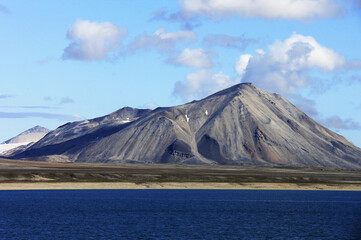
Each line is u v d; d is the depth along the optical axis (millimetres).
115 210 122625
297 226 99062
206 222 102062
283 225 100062
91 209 124500
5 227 92000
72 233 85938
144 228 92438
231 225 98375
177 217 109875
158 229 91500
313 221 106938
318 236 87500
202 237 83812
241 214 117812
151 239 81000
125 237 82562
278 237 85812
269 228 95562
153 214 115250
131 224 97500
